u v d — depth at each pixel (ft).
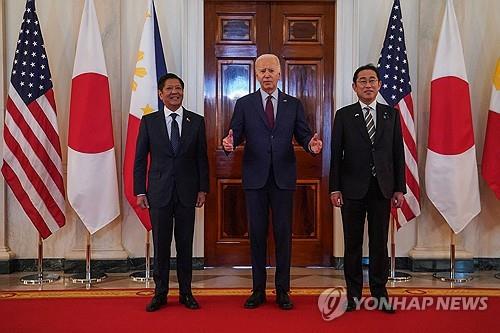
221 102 20.15
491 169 18.37
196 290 16.35
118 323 12.89
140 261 19.40
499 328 12.36
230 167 20.16
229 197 20.21
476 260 19.66
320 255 20.24
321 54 20.11
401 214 18.13
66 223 19.30
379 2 19.65
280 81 20.15
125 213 19.30
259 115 14.23
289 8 20.11
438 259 19.17
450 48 18.28
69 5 19.20
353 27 19.52
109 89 18.34
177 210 14.15
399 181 13.74
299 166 20.20
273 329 12.39
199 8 19.45
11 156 17.47
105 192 17.88
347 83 19.63
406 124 18.15
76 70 17.97
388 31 18.37
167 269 14.20
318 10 20.13
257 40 20.10
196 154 14.40
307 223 20.27
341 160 13.91
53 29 19.16
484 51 19.56
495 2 19.52
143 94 18.07
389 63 18.19
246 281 17.75
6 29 19.11
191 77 19.45
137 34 19.36
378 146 13.53
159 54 18.35
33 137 17.53
